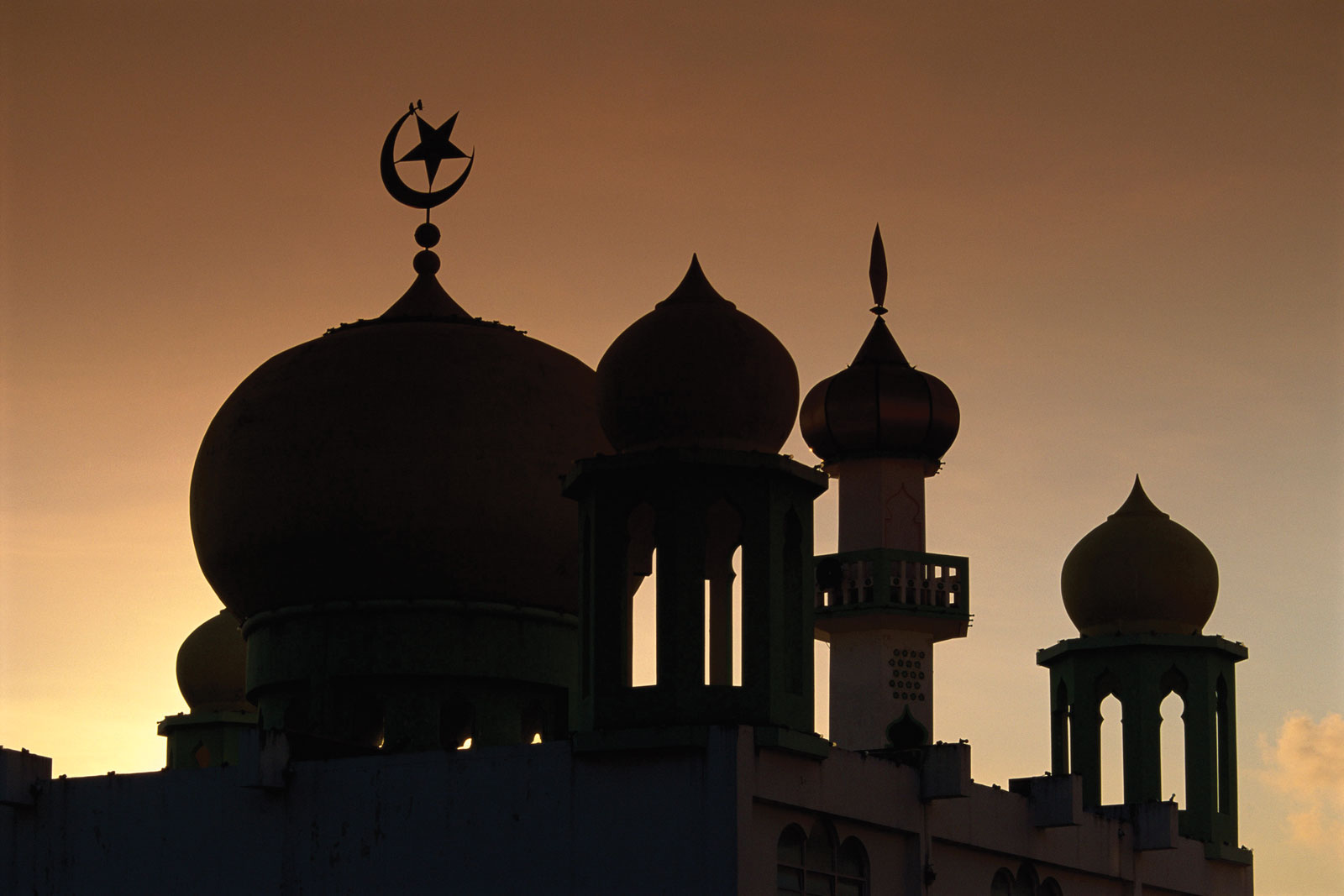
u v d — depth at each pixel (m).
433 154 75.88
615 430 60.53
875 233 79.75
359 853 59.12
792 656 58.66
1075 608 80.69
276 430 68.25
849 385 76.62
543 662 68.12
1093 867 72.12
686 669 56.84
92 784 63.38
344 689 67.38
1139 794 77.44
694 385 59.47
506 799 57.78
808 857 58.97
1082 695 79.12
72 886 62.66
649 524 63.53
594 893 56.03
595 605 58.09
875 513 75.75
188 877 61.25
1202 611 79.69
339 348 69.88
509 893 57.00
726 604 63.69
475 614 67.44
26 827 63.88
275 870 60.06
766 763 56.62
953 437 77.25
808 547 59.78
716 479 58.44
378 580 67.12
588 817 56.62
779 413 60.31
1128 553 79.62
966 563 75.19
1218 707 79.50
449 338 70.12
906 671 74.50
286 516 67.62
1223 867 78.62
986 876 67.12
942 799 64.25
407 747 66.50
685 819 55.53
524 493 67.62
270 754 60.38
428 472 67.06
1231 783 78.88
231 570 69.31
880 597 73.94
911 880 63.06
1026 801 69.38
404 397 67.88
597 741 56.53
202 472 70.31
